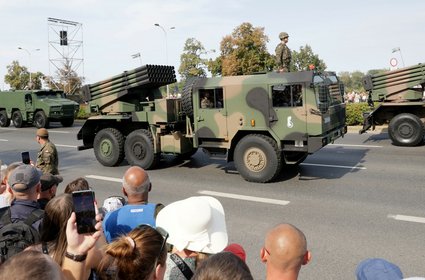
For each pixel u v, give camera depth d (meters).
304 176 9.77
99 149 11.99
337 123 9.92
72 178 10.61
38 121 23.84
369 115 14.72
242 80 9.47
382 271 2.46
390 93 14.91
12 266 1.59
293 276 2.29
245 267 1.94
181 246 2.66
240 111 9.47
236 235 6.18
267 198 8.07
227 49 33.22
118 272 2.15
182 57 38.03
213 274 1.87
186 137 10.72
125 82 11.74
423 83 14.33
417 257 5.16
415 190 8.22
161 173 10.73
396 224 6.35
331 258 5.23
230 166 11.25
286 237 2.28
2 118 25.77
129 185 3.76
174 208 2.80
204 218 2.69
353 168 10.45
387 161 11.20
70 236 2.28
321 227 6.36
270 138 9.22
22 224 2.96
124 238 2.19
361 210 7.10
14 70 53.41
